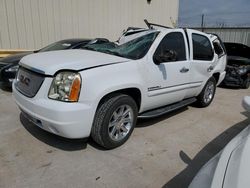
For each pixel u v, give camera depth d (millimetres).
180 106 4523
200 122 4664
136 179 2734
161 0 13062
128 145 3475
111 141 3227
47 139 3465
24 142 3359
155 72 3645
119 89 3111
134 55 3547
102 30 10508
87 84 2795
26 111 3043
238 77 8109
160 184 2684
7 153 3074
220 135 4121
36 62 3080
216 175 1603
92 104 2842
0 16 7578
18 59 5715
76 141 3459
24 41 8266
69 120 2727
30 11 8195
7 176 2643
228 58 8797
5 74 5488
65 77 2781
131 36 4262
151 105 3840
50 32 8844
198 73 4770
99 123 3053
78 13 9484
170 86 4020
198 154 3406
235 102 6453
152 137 3803
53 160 2982
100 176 2738
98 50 3994
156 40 3758
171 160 3182
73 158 3051
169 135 3941
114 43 4328
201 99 5387
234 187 1414
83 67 2865
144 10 12188
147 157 3205
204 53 4992
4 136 3502
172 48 4043
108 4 10461
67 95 2750
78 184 2580
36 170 2771
